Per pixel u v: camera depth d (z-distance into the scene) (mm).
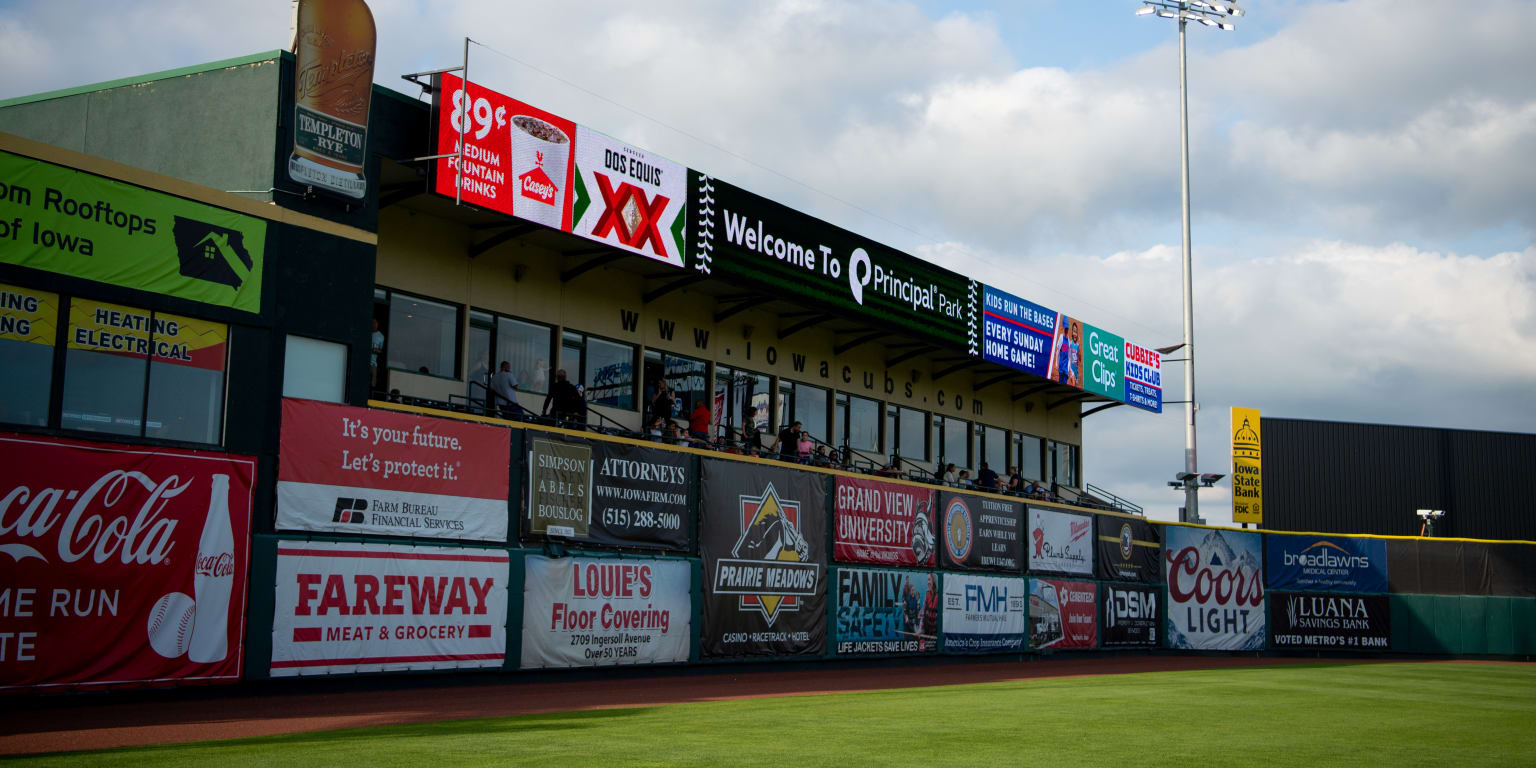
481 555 22391
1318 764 12812
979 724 16281
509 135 23266
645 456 26188
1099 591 41719
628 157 25875
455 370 25266
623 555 25453
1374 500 63375
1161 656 43969
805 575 30344
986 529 37250
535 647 23312
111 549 17266
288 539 19453
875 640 32500
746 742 13578
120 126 21594
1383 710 20203
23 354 16812
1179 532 45031
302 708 17516
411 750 12281
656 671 26234
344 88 20922
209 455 18531
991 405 43875
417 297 24562
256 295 19500
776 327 34344
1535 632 45812
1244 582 45594
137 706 17000
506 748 12570
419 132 22453
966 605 36031
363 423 20719
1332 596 46125
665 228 26641
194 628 18125
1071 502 46625
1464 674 33656
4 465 16266
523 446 23516
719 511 28000
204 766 10953
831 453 35375
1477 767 12852
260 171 20203
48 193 17125
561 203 24250
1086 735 15164
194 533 18234
